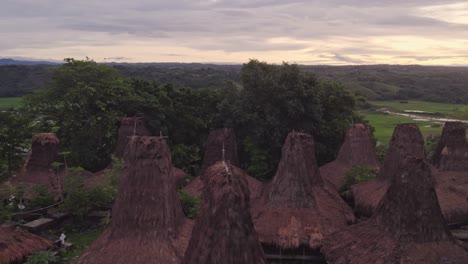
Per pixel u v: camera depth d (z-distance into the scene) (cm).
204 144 4028
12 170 3716
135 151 1761
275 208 2191
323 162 4141
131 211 1706
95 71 3944
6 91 8681
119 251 1647
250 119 3862
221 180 1223
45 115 3947
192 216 2377
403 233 1594
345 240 1822
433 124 9025
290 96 3906
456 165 2856
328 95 4425
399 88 17250
